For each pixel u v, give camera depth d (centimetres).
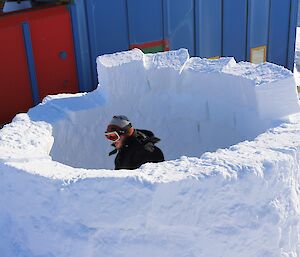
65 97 486
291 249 316
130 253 291
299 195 323
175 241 289
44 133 400
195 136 490
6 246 332
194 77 472
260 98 395
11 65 693
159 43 809
